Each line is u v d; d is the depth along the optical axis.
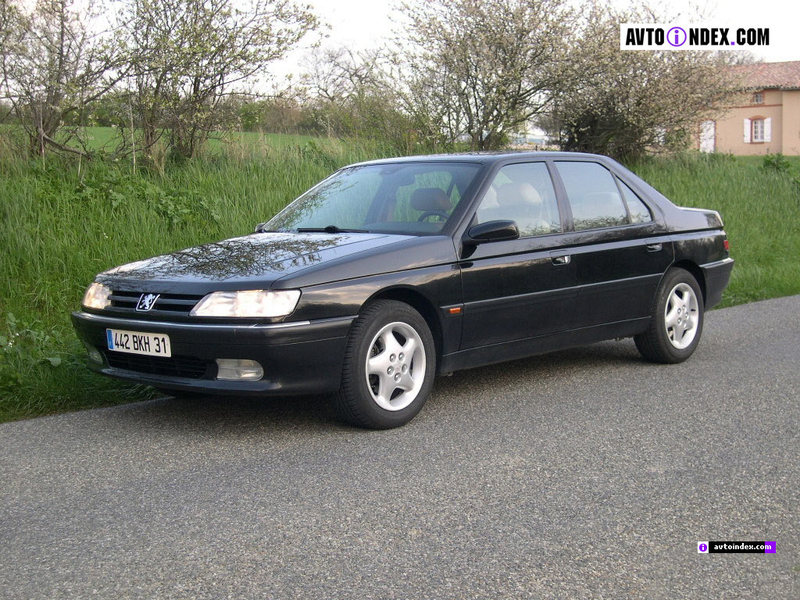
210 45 9.70
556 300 5.51
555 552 3.11
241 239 5.30
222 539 3.21
